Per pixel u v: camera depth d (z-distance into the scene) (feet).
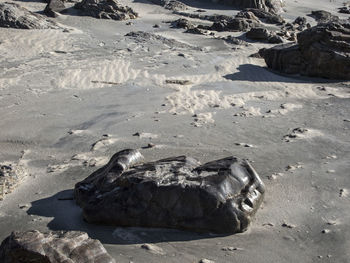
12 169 27.66
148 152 30.81
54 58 55.93
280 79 51.11
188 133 34.47
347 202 24.16
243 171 23.07
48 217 23.13
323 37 52.13
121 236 21.29
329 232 21.36
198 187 21.53
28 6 85.56
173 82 47.80
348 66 50.75
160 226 21.70
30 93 44.14
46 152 31.96
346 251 19.93
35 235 17.76
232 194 21.72
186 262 19.12
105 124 36.68
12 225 22.43
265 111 40.04
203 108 40.45
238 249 20.12
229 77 50.60
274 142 32.94
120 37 67.87
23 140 34.09
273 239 20.92
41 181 27.20
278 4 102.12
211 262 19.03
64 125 36.73
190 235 21.30
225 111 39.78
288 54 53.16
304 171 27.86
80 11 82.23
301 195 24.89
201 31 73.26
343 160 29.68
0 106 40.75
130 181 22.27
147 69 52.08
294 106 41.52
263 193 23.16
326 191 25.31
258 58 58.70
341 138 33.73
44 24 70.95
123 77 49.34
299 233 21.36
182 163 24.08
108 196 22.36
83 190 24.16
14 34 65.21
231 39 68.64
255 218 22.59
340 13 103.71
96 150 31.60
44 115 38.83
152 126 35.91
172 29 76.07
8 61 54.29
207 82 48.52
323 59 50.88
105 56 57.11
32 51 58.85
